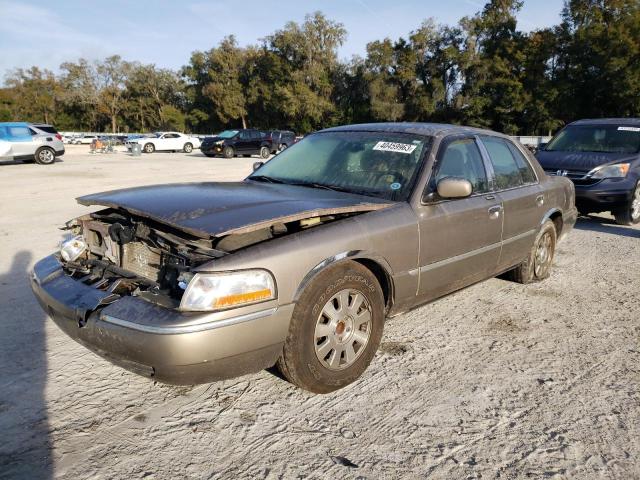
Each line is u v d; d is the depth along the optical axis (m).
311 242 2.86
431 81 54.69
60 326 2.95
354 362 3.15
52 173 16.31
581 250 6.88
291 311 2.75
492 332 4.09
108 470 2.41
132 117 81.25
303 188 3.73
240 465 2.46
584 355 3.71
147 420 2.82
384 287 3.43
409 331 4.09
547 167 8.73
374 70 57.97
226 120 67.44
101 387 3.15
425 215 3.51
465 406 3.01
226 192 3.36
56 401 2.98
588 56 44.91
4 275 5.32
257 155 29.09
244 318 2.56
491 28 52.19
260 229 2.91
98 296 2.73
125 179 14.56
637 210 8.58
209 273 2.51
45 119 84.50
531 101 47.97
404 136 4.04
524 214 4.62
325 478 2.38
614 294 5.06
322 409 2.95
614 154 8.61
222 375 2.62
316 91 61.47
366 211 3.27
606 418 2.90
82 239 3.38
